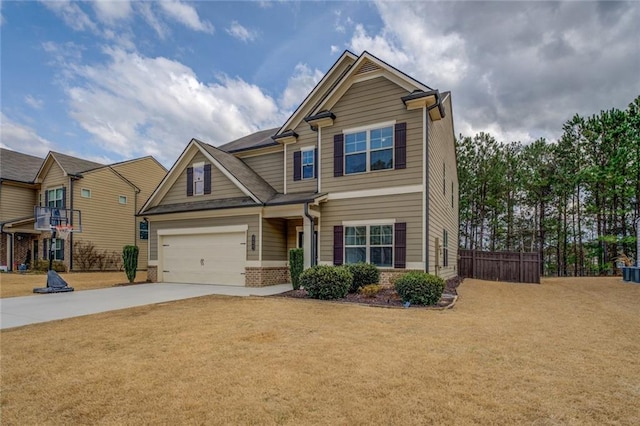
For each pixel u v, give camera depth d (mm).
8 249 22516
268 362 4555
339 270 10000
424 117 11430
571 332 6203
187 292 11906
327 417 3164
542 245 28172
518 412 3266
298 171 14812
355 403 3422
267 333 5984
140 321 7125
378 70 12281
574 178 24266
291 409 3318
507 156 27875
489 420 3123
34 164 26922
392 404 3400
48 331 6445
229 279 14008
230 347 5215
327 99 13039
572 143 24828
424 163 11352
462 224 30250
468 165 28625
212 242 14617
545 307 9039
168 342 5527
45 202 23531
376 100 12320
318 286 9680
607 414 3246
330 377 4051
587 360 4680
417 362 4543
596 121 23188
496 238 29578
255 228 13469
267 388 3771
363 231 12227
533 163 26469
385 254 11797
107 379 4074
